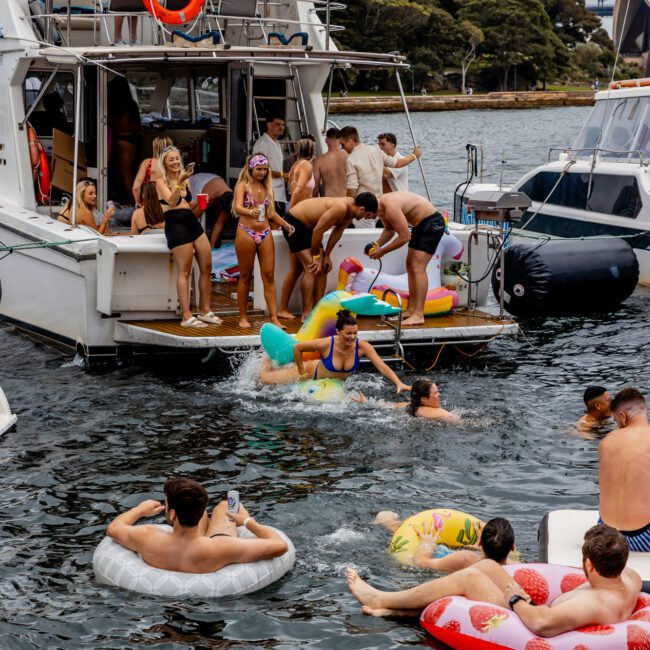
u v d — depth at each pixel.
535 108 80.50
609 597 4.86
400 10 83.69
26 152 11.37
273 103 12.99
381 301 9.66
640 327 12.21
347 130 11.09
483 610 5.00
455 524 6.20
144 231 10.55
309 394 8.96
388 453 7.77
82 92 11.59
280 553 5.79
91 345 10.09
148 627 5.22
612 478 5.75
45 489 7.07
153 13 10.76
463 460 7.64
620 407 5.90
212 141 13.12
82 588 5.63
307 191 10.92
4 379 9.72
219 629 5.21
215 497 6.93
